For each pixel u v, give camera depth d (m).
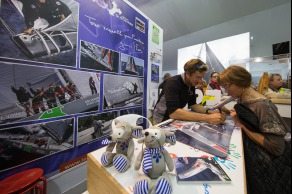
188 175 0.43
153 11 3.78
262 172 0.70
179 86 1.22
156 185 0.35
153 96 2.24
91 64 1.39
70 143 1.24
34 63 1.02
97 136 1.46
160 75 2.50
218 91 1.60
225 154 0.58
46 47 1.08
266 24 3.04
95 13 1.41
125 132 0.47
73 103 1.26
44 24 1.06
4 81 0.90
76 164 1.29
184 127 0.91
